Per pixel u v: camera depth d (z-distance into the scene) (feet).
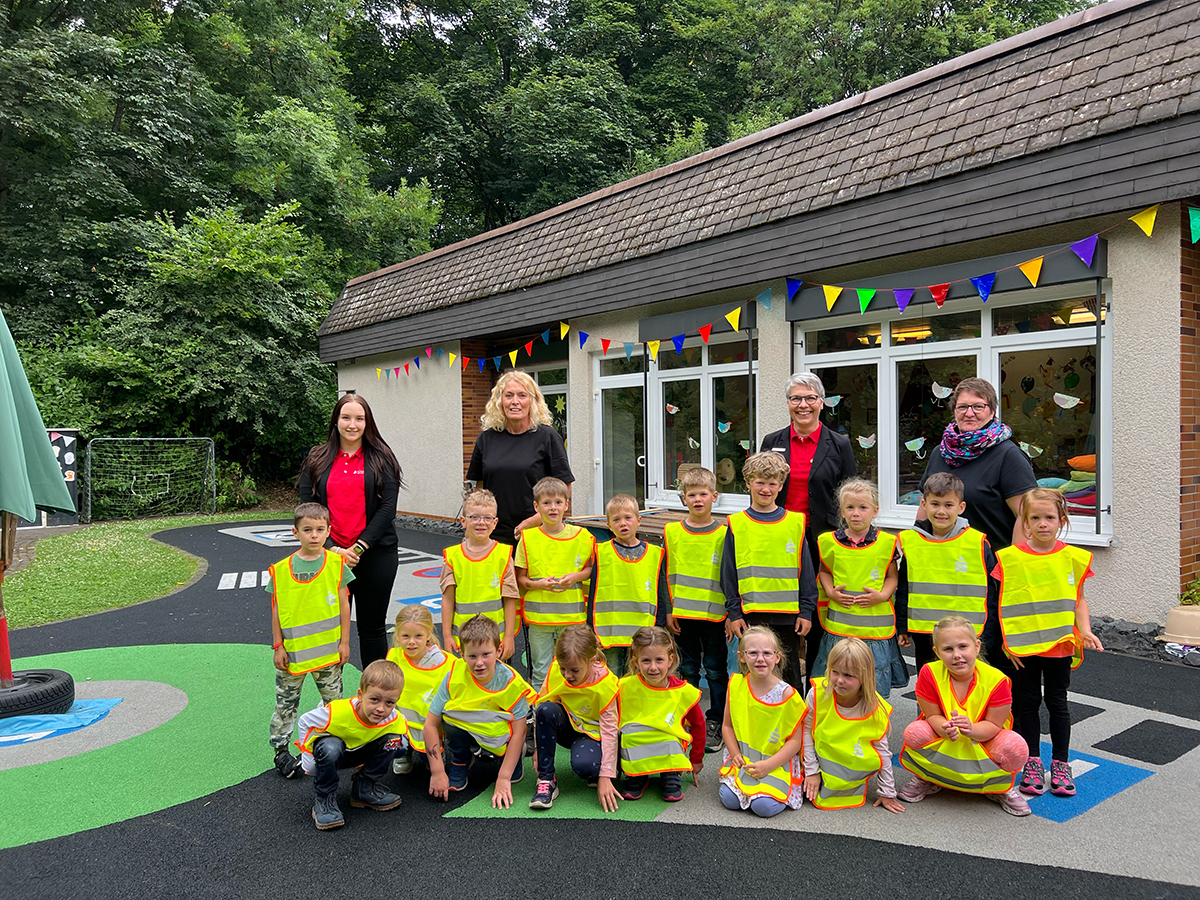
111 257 56.08
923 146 20.72
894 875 8.79
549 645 13.12
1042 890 8.42
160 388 50.03
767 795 10.32
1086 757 11.72
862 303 21.86
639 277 28.66
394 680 10.22
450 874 9.02
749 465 12.39
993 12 77.36
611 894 8.53
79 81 55.57
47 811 10.72
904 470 22.71
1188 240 16.90
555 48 89.76
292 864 9.29
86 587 26.35
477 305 36.76
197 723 14.15
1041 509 10.45
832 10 78.13
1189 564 17.21
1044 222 17.98
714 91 89.25
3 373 13.97
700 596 12.82
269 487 61.05
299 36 71.36
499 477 13.99
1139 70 16.96
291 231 57.21
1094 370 18.48
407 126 87.04
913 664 16.92
